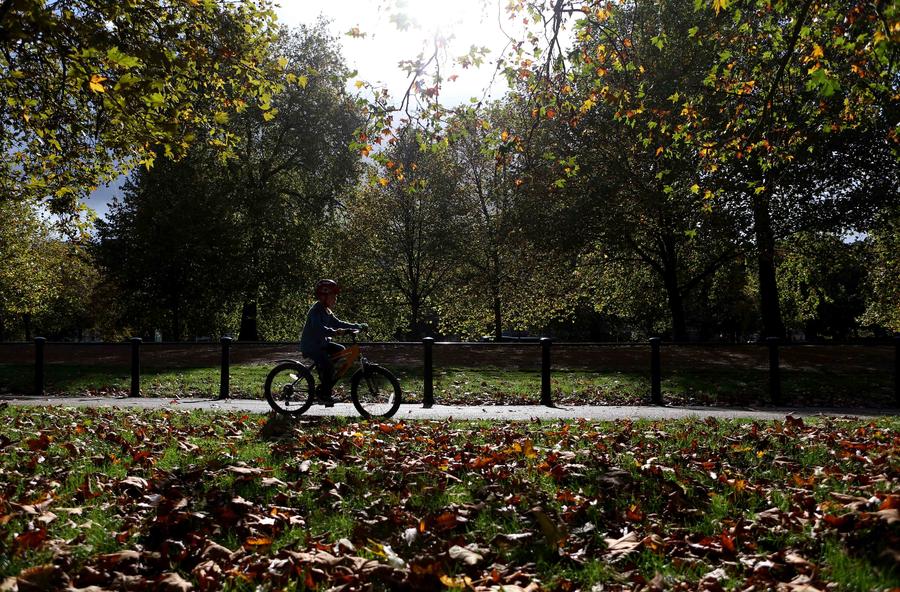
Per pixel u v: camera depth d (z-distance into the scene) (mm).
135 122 8758
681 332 26109
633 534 3930
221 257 28500
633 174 21781
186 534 3930
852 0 7883
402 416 9602
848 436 7090
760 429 7668
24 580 3158
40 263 40625
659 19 18234
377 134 9016
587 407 11234
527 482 5027
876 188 21609
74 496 4723
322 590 3232
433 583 3254
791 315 40219
